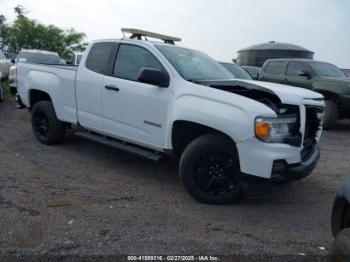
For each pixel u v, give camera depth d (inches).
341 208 118.5
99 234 149.3
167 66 199.9
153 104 199.8
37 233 147.6
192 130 193.9
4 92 559.8
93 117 235.0
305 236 156.8
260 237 154.0
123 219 163.5
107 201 181.8
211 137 180.4
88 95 235.1
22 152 253.4
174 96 191.5
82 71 239.9
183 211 175.2
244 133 166.6
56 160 241.0
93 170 226.4
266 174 166.4
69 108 251.1
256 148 166.4
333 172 246.7
